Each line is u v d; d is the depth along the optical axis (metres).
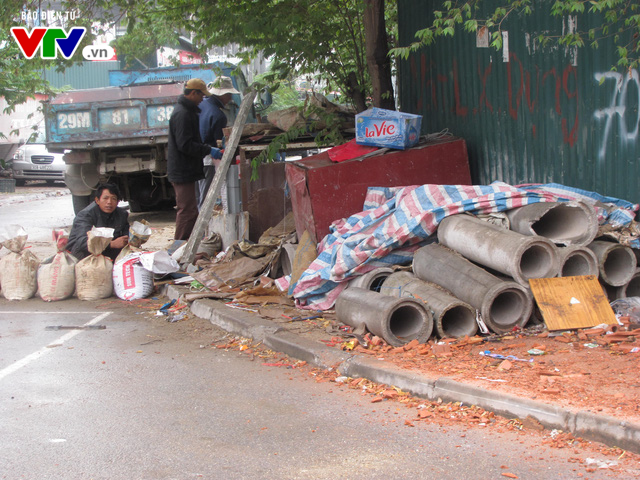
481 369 4.94
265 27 9.44
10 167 28.64
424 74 9.28
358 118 8.03
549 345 5.46
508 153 7.76
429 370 4.96
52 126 14.96
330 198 7.61
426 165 7.86
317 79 10.45
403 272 6.66
